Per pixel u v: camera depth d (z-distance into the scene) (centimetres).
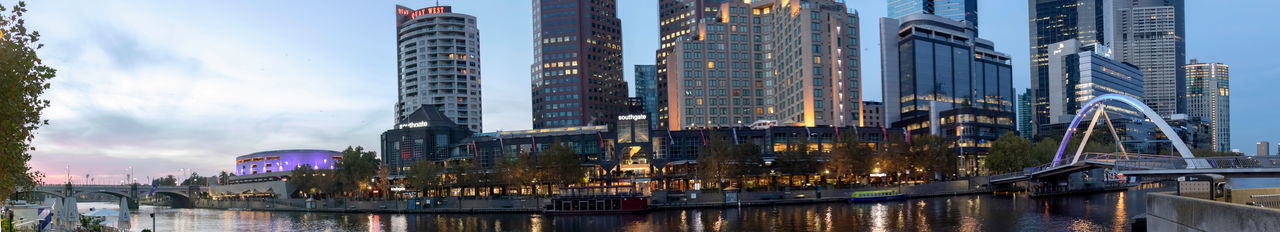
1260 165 7919
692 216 13675
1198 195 2747
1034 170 16912
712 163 16825
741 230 11394
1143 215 8144
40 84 3027
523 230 12475
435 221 14612
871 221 12081
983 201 15738
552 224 13188
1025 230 10519
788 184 19588
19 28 2805
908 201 16125
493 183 18700
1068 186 18062
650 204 15225
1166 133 11900
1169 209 2414
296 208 19675
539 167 17775
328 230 13788
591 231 11969
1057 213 12650
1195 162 8688
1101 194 17625
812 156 18025
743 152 17412
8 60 2719
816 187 16688
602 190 14712
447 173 19938
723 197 15600
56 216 8312
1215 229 2066
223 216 18312
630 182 15538
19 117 3019
